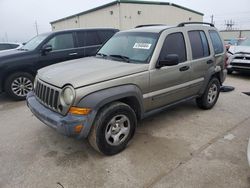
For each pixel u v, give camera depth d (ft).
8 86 17.90
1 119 14.51
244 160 9.57
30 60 18.54
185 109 15.79
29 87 18.98
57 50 20.10
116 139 9.91
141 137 11.67
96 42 22.36
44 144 11.10
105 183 8.27
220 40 16.02
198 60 13.43
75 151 10.43
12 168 9.19
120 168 9.12
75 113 8.56
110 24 53.93
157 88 11.21
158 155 10.00
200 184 8.14
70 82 8.70
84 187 8.09
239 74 29.89
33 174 8.81
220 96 19.26
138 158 9.78
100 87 8.99
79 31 21.58
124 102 10.52
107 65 10.67
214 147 10.64
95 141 9.32
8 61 17.61
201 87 14.28
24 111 15.97
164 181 8.31
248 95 19.62
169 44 11.85
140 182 8.29
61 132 8.70
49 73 10.43
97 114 9.17
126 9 50.85
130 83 9.95
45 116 9.29
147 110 11.32
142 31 12.60
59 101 8.91
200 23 14.82
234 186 8.03
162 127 12.87
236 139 11.44
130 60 11.32
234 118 14.24
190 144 10.94
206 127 12.89
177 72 12.05
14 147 10.85
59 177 8.63
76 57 21.08
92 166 9.27
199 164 9.30
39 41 19.80
